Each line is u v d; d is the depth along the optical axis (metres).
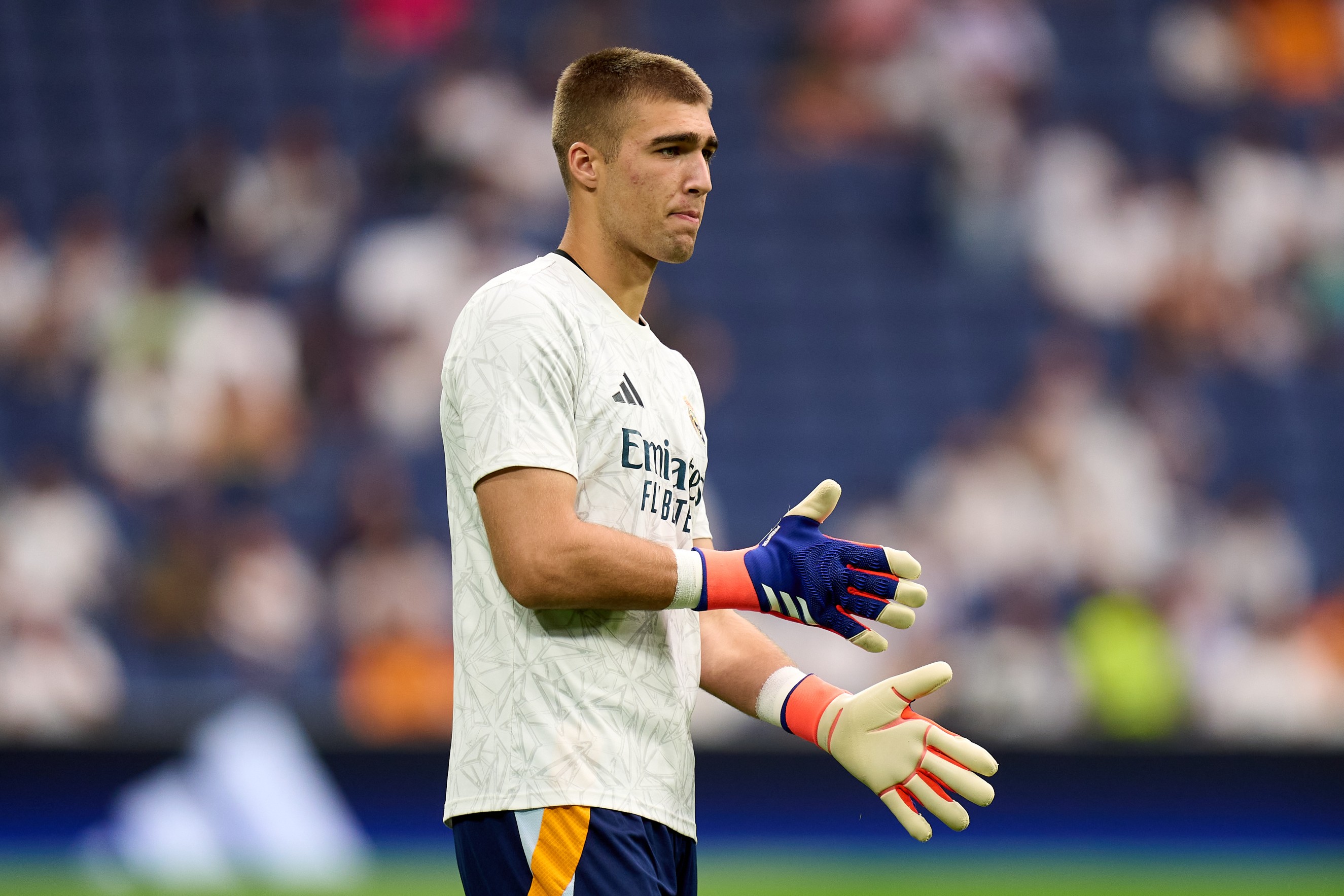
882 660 33.47
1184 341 44.72
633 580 9.07
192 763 27.81
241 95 45.53
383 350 37.50
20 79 45.09
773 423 44.56
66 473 35.53
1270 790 31.50
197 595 32.78
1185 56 50.31
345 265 39.84
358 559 33.00
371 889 25.95
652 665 9.52
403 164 41.00
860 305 46.06
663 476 9.71
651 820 9.33
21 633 32.06
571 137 9.95
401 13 46.50
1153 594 37.41
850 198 47.34
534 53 46.22
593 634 9.32
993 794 9.66
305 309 38.47
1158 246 45.75
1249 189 47.03
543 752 9.10
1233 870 30.38
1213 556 38.94
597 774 9.12
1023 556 37.16
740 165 47.66
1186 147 48.75
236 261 39.47
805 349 45.50
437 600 33.03
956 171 46.50
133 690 30.45
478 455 9.18
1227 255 46.03
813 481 43.78
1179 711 35.25
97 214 41.28
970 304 46.03
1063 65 49.88
